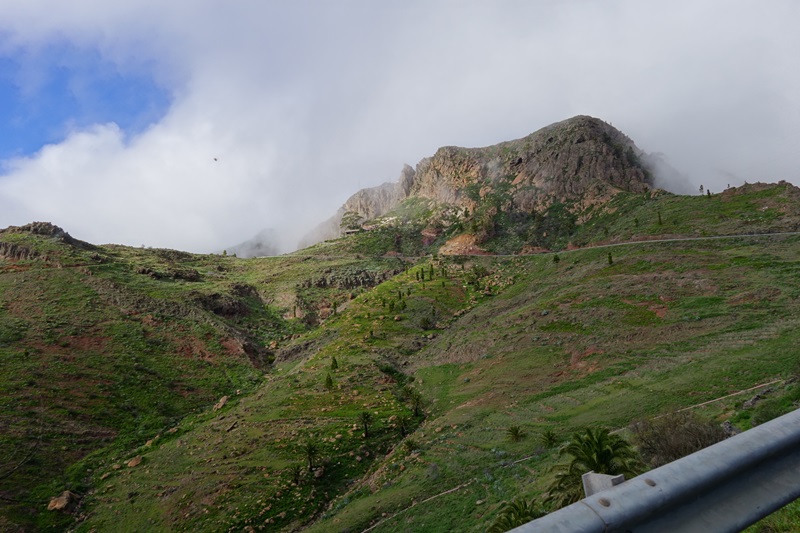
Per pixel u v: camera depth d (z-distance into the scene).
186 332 112.44
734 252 85.12
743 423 27.77
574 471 22.23
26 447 64.44
